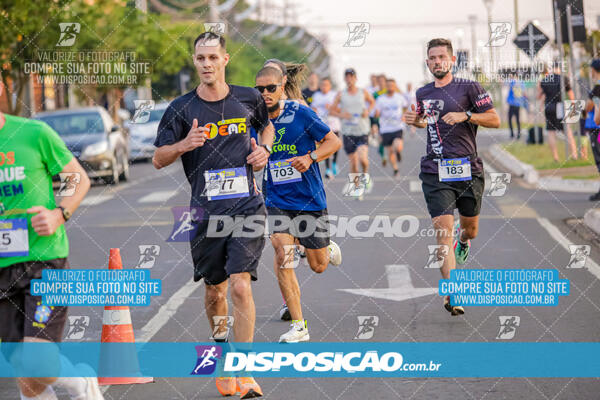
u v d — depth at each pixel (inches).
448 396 323.3
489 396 322.0
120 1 1594.5
